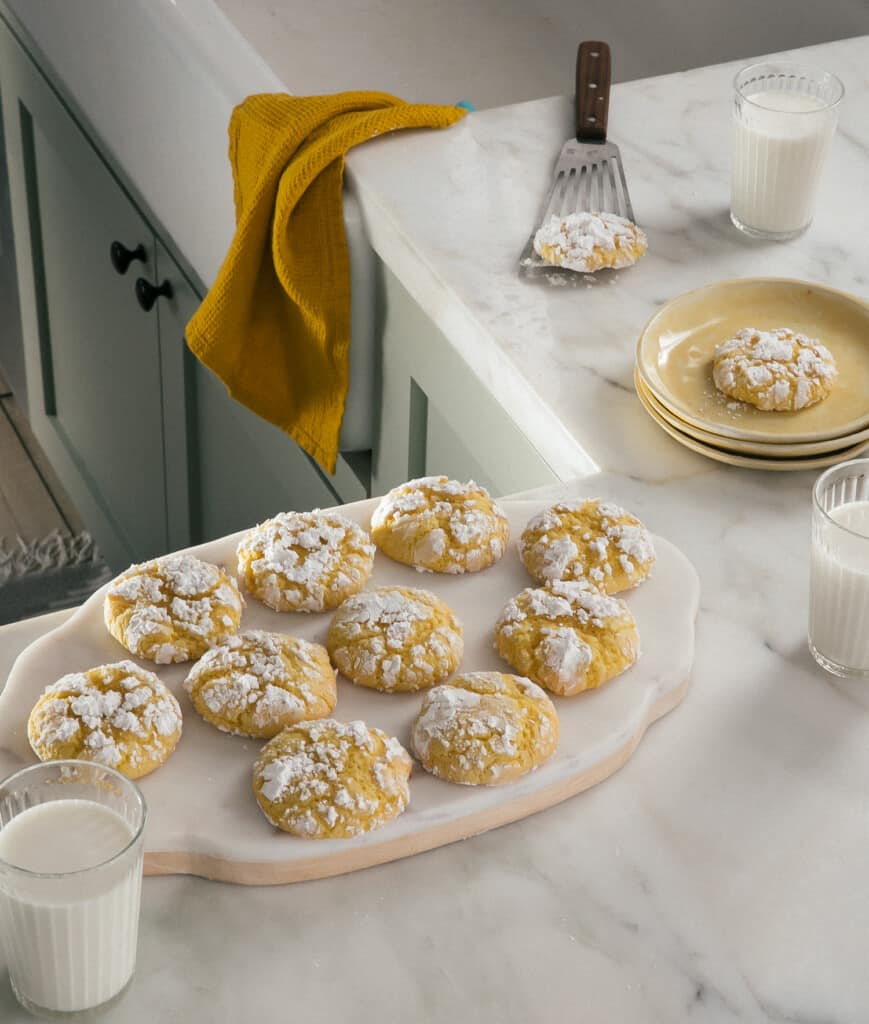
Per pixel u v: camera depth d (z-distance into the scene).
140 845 0.63
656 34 1.67
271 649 0.77
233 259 1.26
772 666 0.84
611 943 0.68
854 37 1.51
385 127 1.27
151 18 1.44
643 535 0.88
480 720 0.73
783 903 0.71
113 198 1.74
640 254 1.16
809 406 1.00
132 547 2.11
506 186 1.25
